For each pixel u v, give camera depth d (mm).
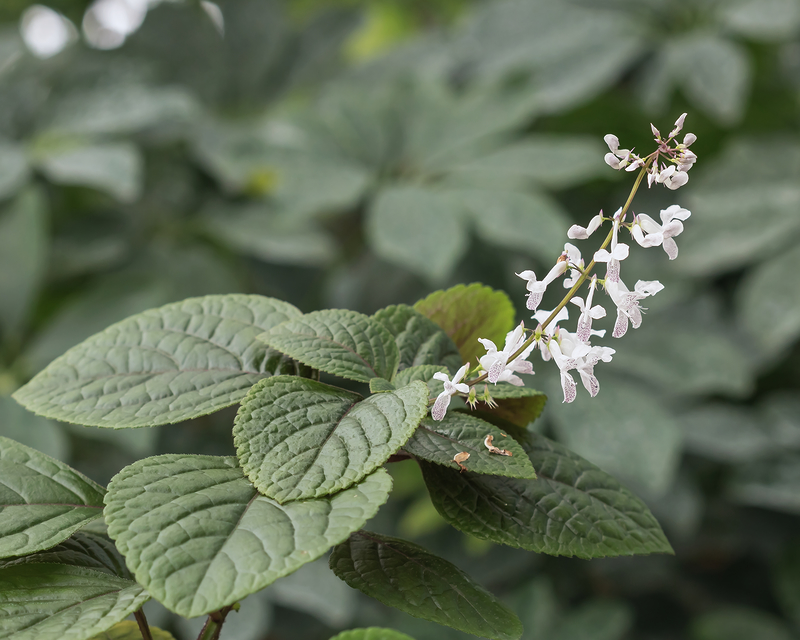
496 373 547
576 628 1107
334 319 586
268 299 615
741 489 1135
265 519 526
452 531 1270
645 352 1117
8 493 559
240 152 1219
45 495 562
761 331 1056
